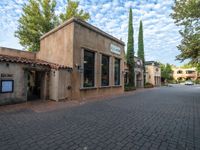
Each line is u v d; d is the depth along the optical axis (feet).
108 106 35.78
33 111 29.66
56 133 18.10
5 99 35.50
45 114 27.35
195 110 31.83
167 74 196.44
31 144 15.15
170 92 76.84
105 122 22.77
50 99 43.91
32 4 84.07
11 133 17.97
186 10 51.93
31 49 85.92
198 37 51.78
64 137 16.94
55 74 42.24
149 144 15.40
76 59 46.03
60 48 49.78
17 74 37.73
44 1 85.51
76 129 19.57
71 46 45.60
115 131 19.01
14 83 37.11
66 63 47.06
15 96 37.32
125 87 83.10
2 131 18.60
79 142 15.71
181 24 54.85
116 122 22.84
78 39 46.78
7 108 32.12
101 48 56.65
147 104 38.91
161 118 25.32
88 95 50.24
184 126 21.21
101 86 56.18
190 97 54.90
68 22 46.55
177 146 15.05
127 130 19.42
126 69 96.94
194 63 60.34
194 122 23.12
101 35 56.95
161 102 42.42
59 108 32.83
